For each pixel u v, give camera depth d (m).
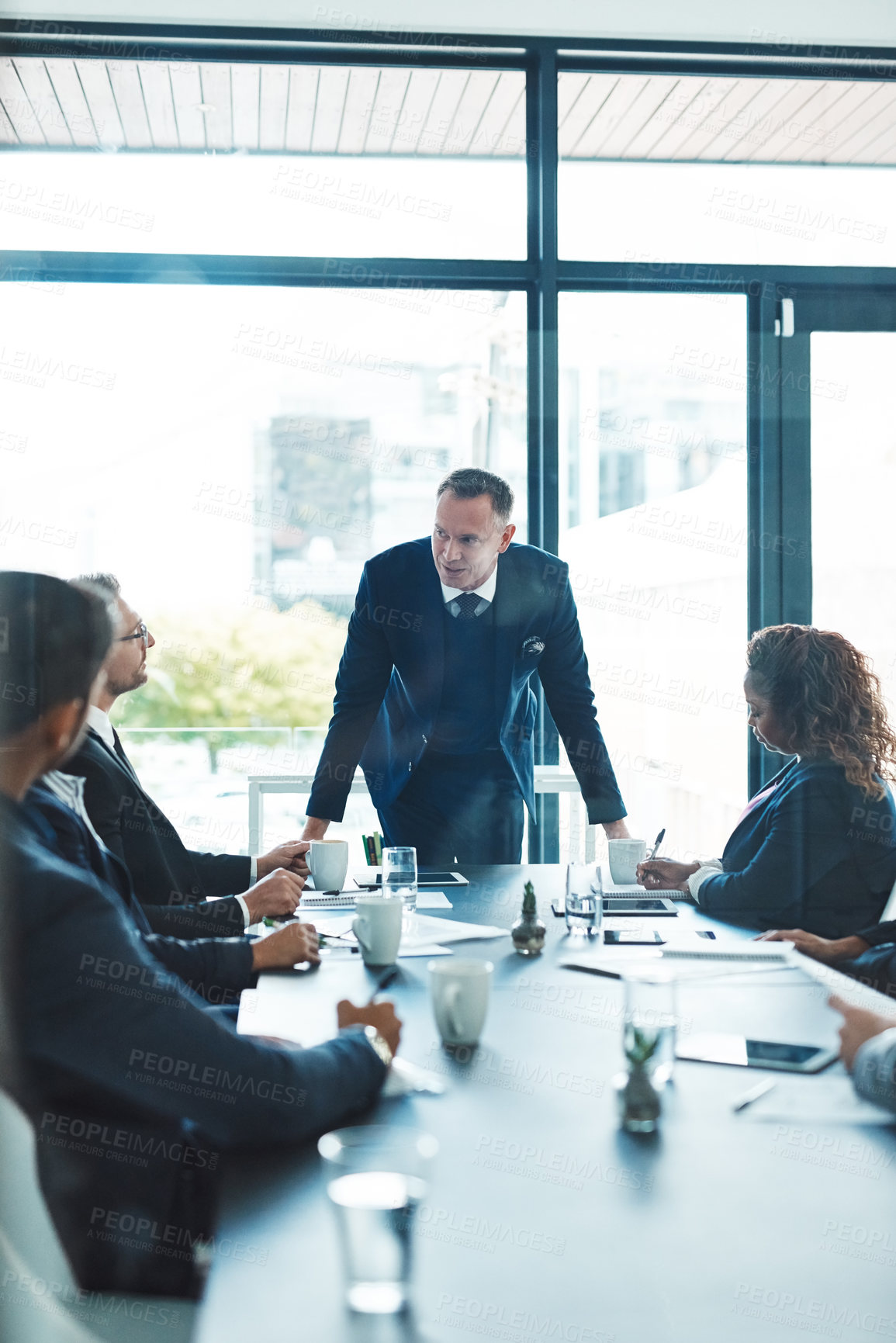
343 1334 0.65
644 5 3.32
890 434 3.54
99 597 1.09
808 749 1.97
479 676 2.69
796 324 3.50
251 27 3.22
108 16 3.20
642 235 3.42
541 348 3.41
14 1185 0.87
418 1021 1.26
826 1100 1.01
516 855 2.78
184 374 3.45
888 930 1.69
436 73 3.35
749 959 1.55
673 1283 0.70
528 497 3.44
